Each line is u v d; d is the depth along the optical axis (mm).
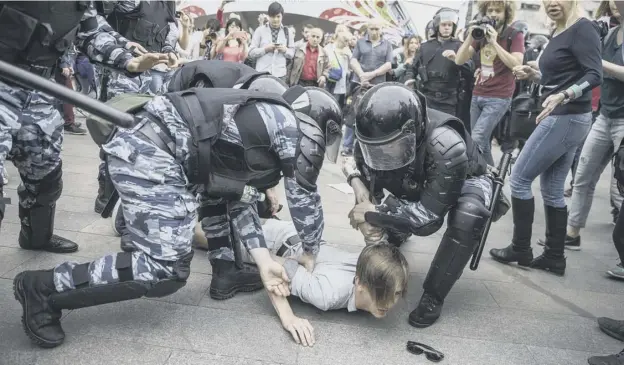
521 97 3203
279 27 6227
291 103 2139
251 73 2361
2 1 1709
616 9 2871
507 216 4168
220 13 8555
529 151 2811
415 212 2127
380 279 2004
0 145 1890
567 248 3408
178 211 1771
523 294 2656
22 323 1836
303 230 2084
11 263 2465
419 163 2104
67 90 1352
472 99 4070
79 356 1807
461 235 2129
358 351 1992
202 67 2434
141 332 1992
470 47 3842
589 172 3223
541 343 2158
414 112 1946
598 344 2180
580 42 2543
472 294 2619
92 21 2154
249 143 1833
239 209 2146
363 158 2223
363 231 2371
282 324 2104
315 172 1975
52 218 2559
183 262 1827
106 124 1812
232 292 2340
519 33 3811
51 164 2344
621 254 2438
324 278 2203
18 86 1911
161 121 1762
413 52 6648
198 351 1898
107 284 1741
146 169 1729
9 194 3488
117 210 2742
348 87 6734
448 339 2141
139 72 2164
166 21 3314
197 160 1765
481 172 2377
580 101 2646
